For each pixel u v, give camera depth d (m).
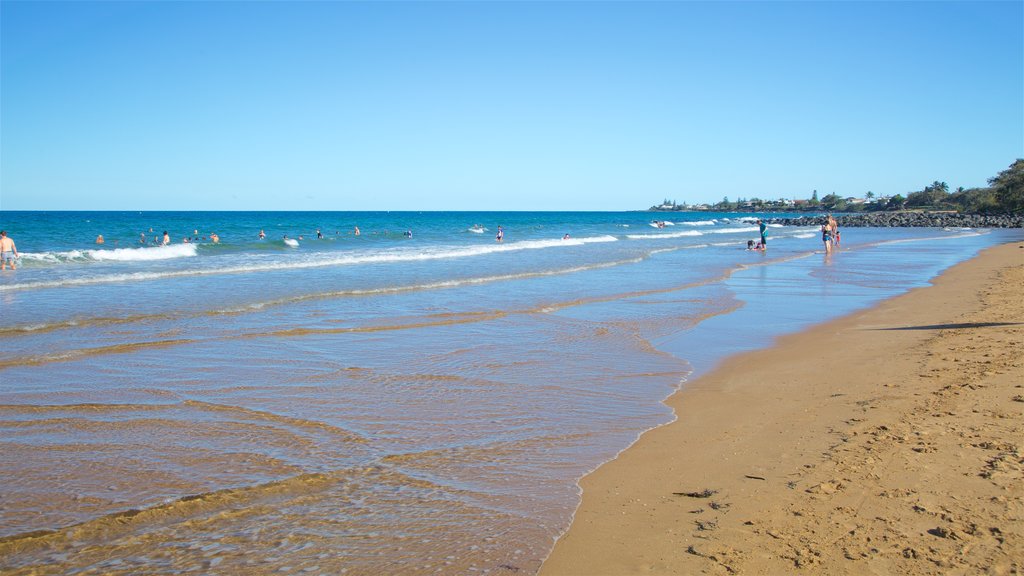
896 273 25.00
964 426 6.52
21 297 16.66
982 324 12.54
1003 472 5.33
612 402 8.27
